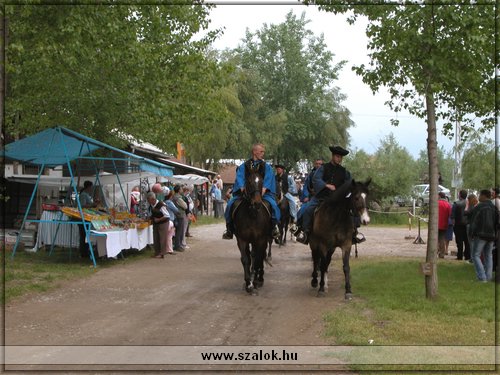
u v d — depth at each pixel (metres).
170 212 17.08
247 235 10.57
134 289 11.16
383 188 31.95
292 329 8.14
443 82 10.09
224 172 56.88
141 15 14.79
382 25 10.14
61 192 17.55
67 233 15.14
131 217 16.45
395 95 11.01
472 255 12.02
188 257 16.16
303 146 57.50
